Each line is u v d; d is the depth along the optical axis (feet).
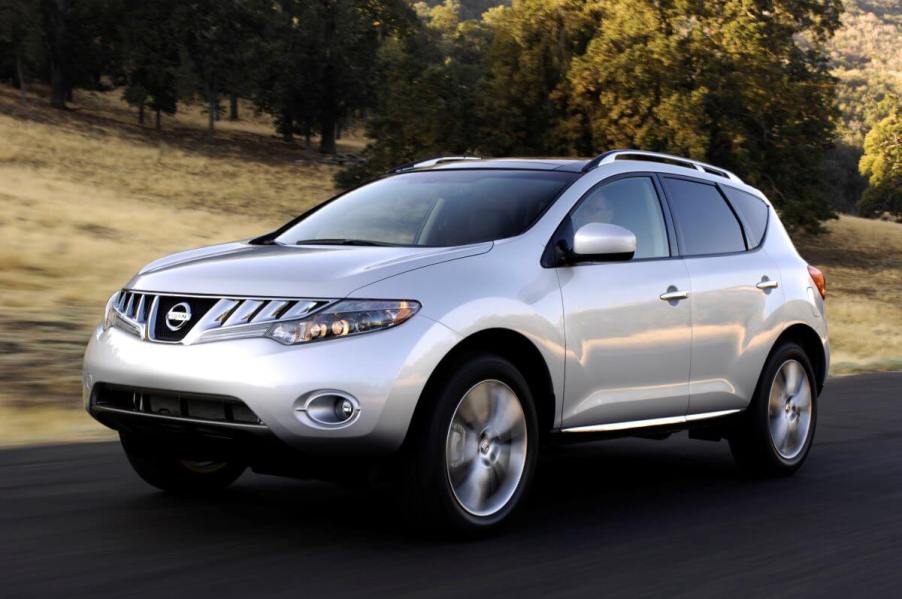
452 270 17.20
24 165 167.63
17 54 271.90
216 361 15.84
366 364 15.69
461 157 23.21
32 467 21.97
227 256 18.40
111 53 281.33
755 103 146.30
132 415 16.78
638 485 22.40
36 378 31.94
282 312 16.02
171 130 288.30
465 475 16.93
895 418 32.63
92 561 15.34
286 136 306.35
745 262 23.11
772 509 20.29
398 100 150.71
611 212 20.40
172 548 16.20
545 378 18.33
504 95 149.07
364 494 20.39
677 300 20.77
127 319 17.25
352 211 21.18
